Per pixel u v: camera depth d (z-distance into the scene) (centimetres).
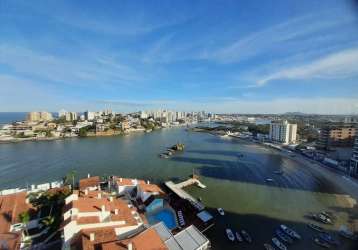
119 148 16888
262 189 8481
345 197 7825
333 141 16138
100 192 6075
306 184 9250
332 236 5212
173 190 7725
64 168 10981
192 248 4231
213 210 6519
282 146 18712
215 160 13488
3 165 11444
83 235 3769
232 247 4738
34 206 5434
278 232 5278
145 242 3659
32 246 4250
